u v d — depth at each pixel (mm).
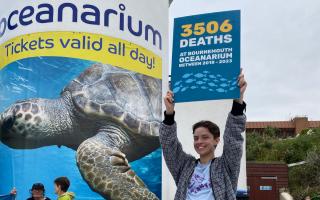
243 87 3586
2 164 7914
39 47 7793
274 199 21359
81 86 7703
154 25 8484
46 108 7684
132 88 8000
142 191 7895
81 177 7547
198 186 3404
